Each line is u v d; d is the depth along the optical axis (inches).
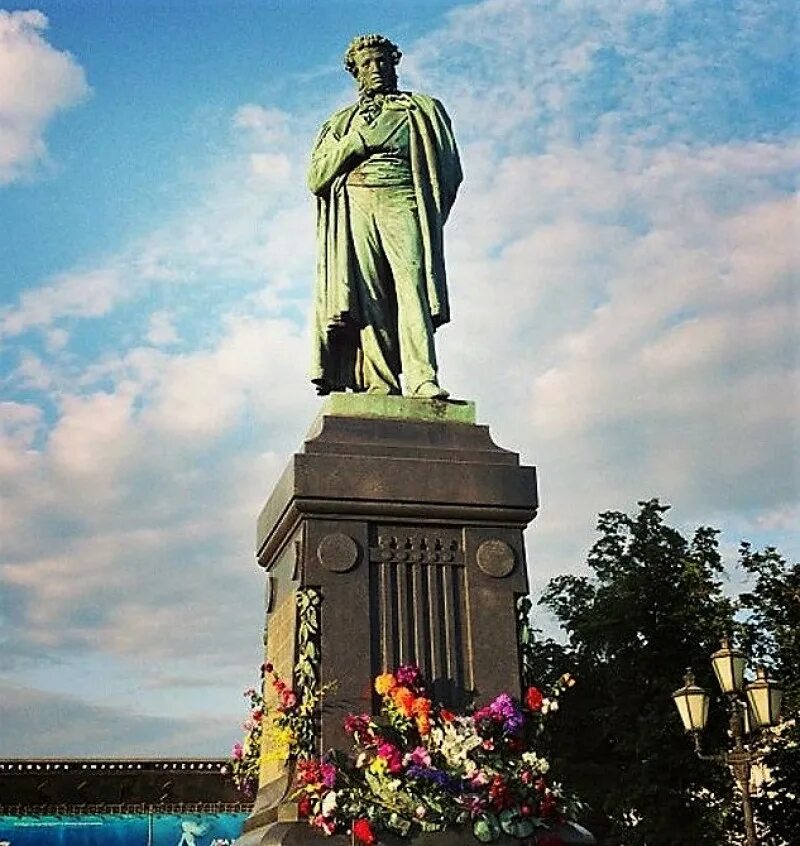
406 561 421.4
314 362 493.0
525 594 427.5
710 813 1048.2
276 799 401.1
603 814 1144.8
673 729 1088.8
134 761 1473.9
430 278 482.0
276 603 449.7
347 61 525.3
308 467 422.6
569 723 1186.0
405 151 498.9
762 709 610.5
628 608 1154.7
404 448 436.5
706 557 1189.1
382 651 408.8
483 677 413.1
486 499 432.1
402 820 370.6
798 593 1094.4
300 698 398.0
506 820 377.1
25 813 1418.6
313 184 510.0
